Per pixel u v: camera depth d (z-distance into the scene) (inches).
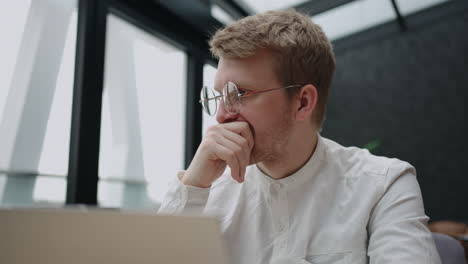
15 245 14.4
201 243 13.7
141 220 14.2
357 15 159.0
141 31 110.6
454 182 148.9
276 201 39.4
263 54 36.2
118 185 97.1
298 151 38.6
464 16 155.7
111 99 98.7
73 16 85.3
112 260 14.0
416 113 160.2
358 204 37.3
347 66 177.3
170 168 115.9
